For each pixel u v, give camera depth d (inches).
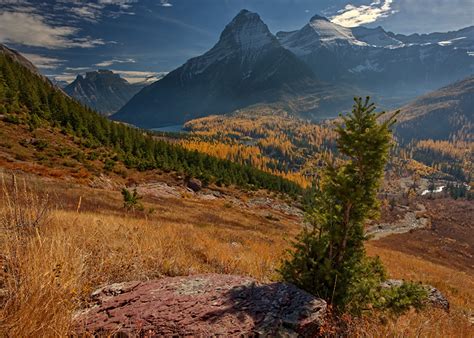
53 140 1915.6
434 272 913.5
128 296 130.8
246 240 614.9
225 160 3831.2
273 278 202.5
